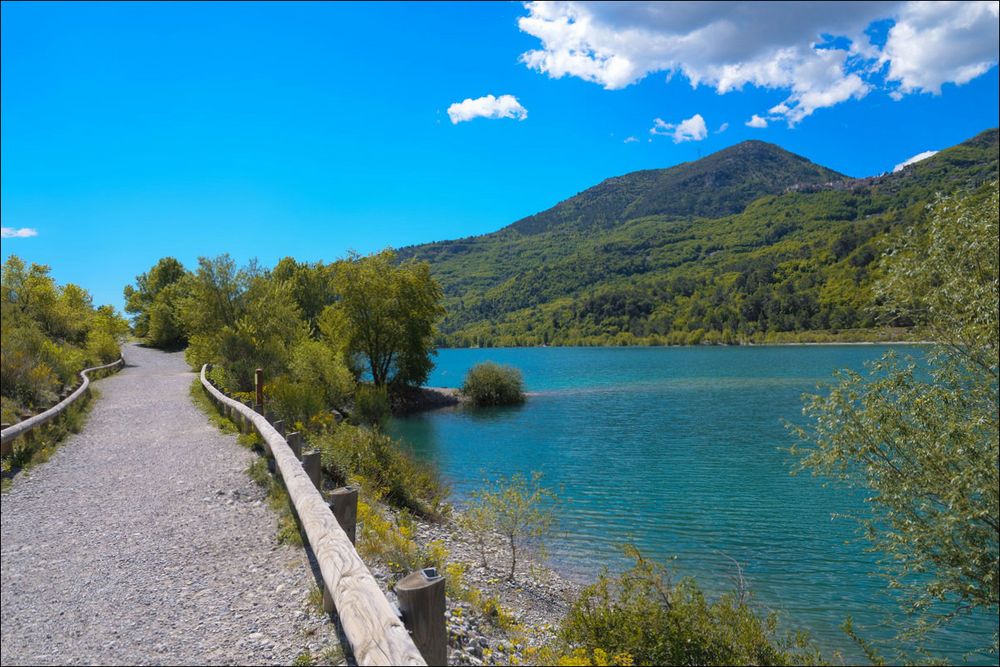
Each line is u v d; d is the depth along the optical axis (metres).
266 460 10.58
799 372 59.88
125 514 7.82
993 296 8.36
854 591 10.57
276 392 18.00
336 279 38.47
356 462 13.63
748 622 6.78
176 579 5.67
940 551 9.44
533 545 12.55
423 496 14.59
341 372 27.73
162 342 60.34
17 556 6.32
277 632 4.57
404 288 38.25
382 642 3.28
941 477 8.86
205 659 4.16
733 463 21.02
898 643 8.91
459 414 35.28
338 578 4.24
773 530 13.80
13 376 16.03
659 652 6.15
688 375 59.91
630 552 7.78
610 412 35.16
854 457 9.73
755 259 195.25
